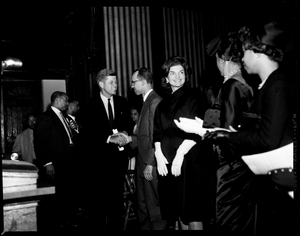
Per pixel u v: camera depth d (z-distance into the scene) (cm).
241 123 187
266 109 165
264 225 180
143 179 290
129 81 560
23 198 189
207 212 242
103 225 362
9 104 794
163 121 264
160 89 554
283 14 181
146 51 566
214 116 204
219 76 566
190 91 264
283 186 168
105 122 364
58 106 443
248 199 189
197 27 582
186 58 575
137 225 375
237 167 191
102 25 554
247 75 219
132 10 563
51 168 423
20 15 656
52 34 702
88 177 371
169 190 256
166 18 571
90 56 562
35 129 426
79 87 648
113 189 361
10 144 788
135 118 503
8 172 181
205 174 244
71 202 427
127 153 371
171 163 255
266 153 169
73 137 443
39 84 820
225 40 211
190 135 250
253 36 179
